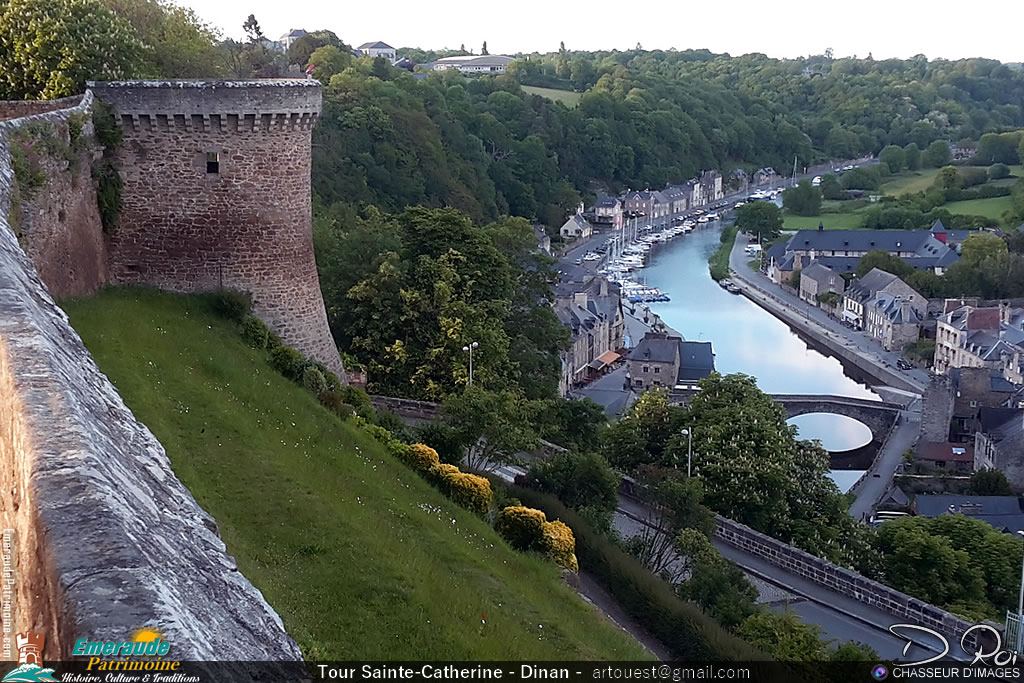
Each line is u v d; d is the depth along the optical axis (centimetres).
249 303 3030
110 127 2795
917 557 3894
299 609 1641
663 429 4603
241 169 2966
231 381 2552
